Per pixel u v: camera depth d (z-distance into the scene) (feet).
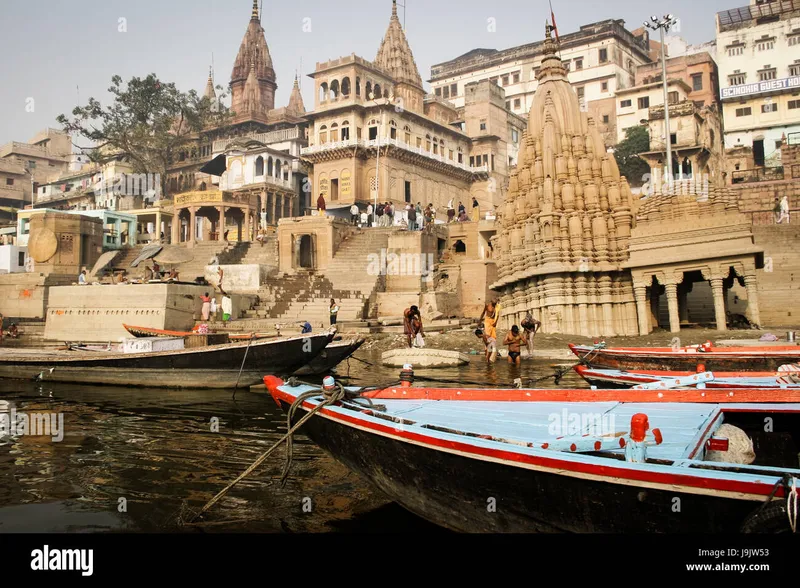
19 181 228.22
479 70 234.17
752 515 10.28
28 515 16.97
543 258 71.51
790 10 150.00
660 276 65.57
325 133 146.30
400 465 15.48
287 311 86.74
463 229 115.03
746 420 18.78
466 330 77.71
